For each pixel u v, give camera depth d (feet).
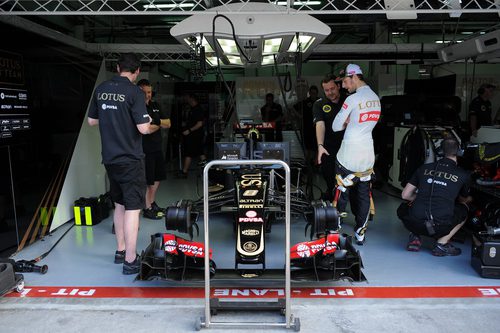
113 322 10.14
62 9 22.45
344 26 36.81
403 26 35.78
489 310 10.61
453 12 12.92
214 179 19.56
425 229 13.98
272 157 17.88
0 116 13.64
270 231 17.04
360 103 14.29
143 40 41.78
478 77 37.50
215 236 16.72
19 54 14.52
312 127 26.63
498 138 16.14
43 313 10.55
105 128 12.09
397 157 24.09
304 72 53.67
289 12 12.93
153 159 18.04
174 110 41.68
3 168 13.87
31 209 15.53
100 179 21.38
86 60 19.66
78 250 14.99
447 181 13.79
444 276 12.65
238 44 14.16
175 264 11.57
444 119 25.96
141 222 18.65
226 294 11.48
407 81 33.01
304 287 11.93
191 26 14.06
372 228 17.65
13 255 14.49
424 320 10.14
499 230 12.85
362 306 10.78
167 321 10.18
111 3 25.70
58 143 17.30
